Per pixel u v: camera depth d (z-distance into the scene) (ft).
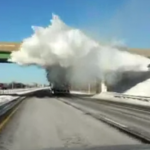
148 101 137.18
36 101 150.10
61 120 61.87
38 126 51.90
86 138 39.09
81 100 164.86
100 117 69.05
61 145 34.01
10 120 61.62
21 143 35.47
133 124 55.98
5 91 307.58
